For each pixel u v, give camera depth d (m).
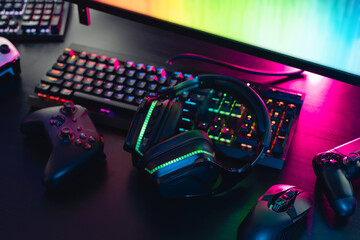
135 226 0.84
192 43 1.21
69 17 1.26
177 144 0.82
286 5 0.91
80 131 0.91
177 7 0.98
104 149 0.96
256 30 0.96
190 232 0.83
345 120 1.04
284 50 0.97
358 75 0.94
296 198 0.83
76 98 1.00
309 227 0.85
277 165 0.92
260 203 0.82
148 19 1.02
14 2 1.19
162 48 1.19
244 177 0.87
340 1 0.87
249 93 0.89
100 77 1.03
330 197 0.85
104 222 0.84
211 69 1.14
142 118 0.88
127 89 1.01
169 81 1.03
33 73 1.11
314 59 0.96
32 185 0.89
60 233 0.82
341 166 0.88
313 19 0.91
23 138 0.98
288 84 1.11
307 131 1.01
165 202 0.88
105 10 1.05
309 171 0.94
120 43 1.19
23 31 1.18
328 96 1.09
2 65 1.04
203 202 0.88
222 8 0.95
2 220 0.83
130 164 0.94
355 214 0.87
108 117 0.99
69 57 1.08
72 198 0.87
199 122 0.96
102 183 0.90
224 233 0.83
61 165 0.86
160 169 0.81
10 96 1.05
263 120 0.89
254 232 0.78
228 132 0.94
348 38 0.90
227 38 0.99
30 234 0.81
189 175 0.82
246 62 1.17
